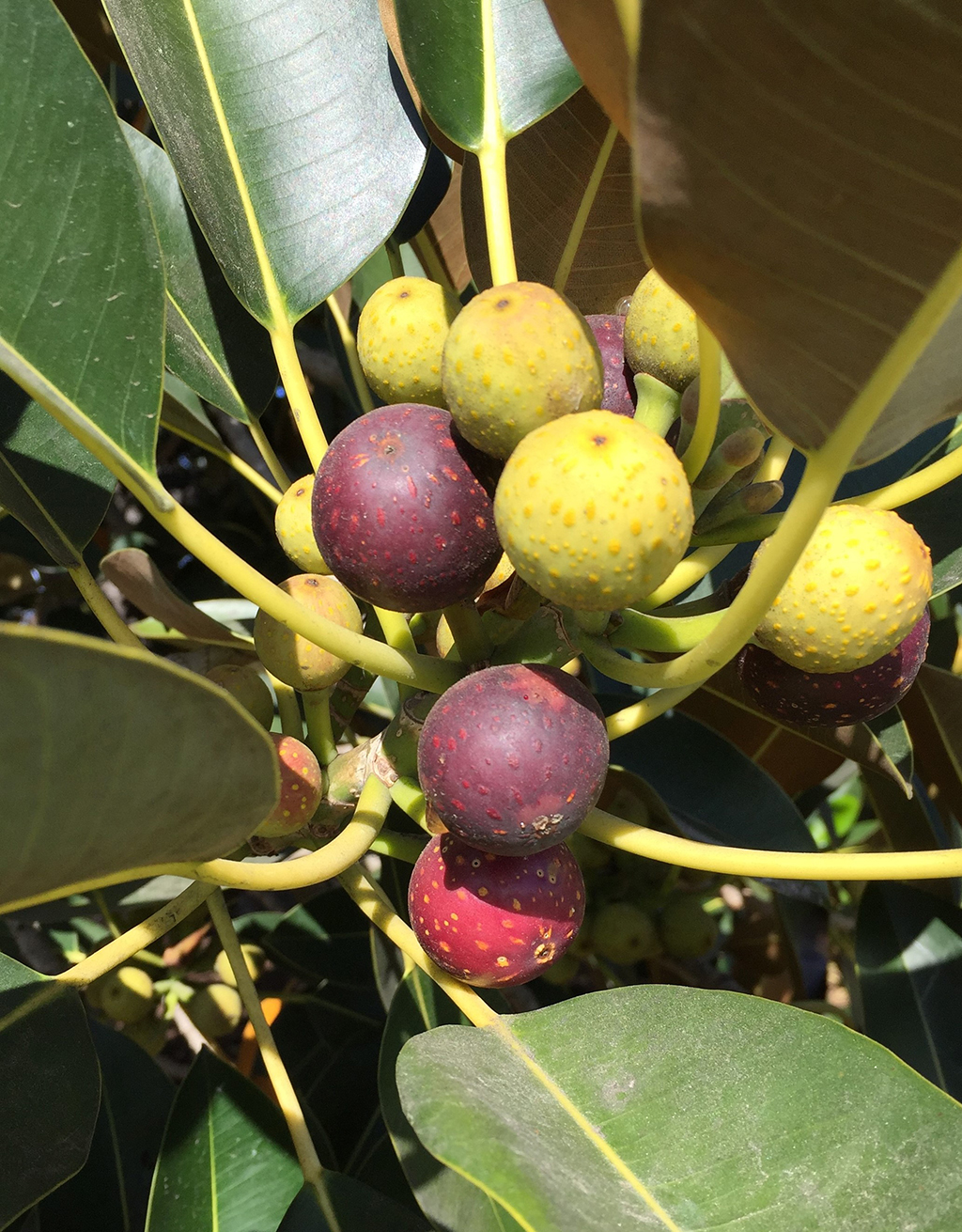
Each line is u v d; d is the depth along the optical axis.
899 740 0.20
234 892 0.34
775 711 0.15
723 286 0.09
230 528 0.34
